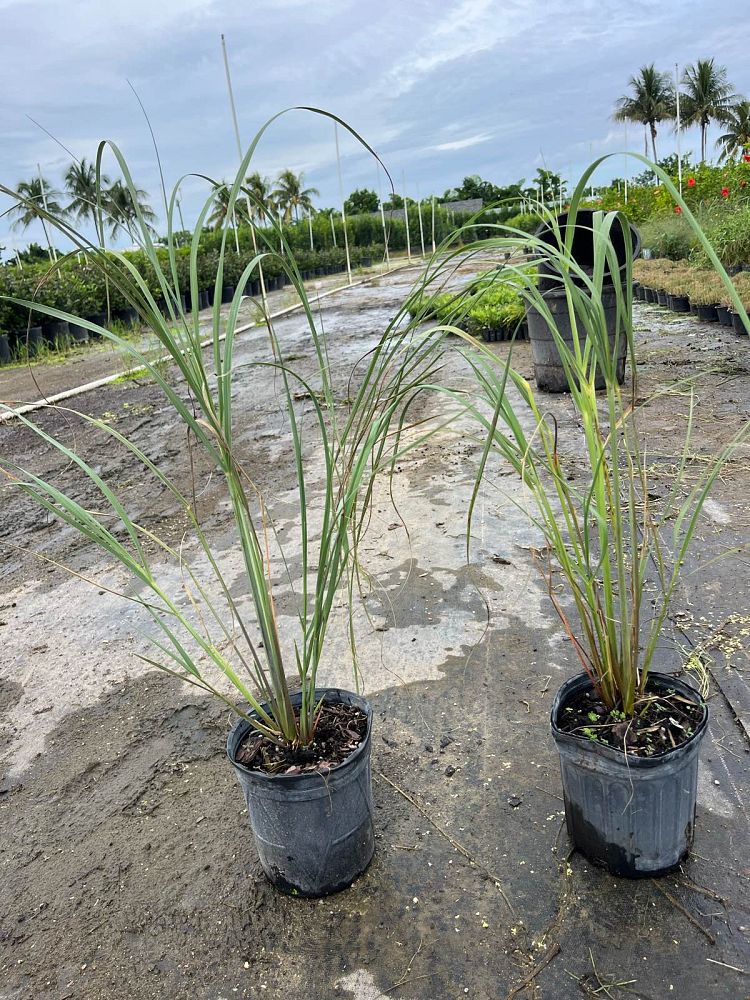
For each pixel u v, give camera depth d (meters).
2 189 0.95
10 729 2.25
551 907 1.46
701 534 2.80
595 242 1.10
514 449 1.34
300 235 28.91
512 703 2.06
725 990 1.27
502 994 1.31
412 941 1.43
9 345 11.51
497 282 1.25
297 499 3.82
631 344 1.23
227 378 1.27
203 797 1.89
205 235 17.27
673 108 34.44
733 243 8.45
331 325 10.41
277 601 2.80
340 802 1.46
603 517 1.37
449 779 1.82
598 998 1.29
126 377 7.98
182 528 3.67
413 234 30.48
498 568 2.78
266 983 1.39
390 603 2.63
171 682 2.39
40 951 1.51
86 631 2.79
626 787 1.37
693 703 1.47
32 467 5.05
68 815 1.88
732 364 5.24
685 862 1.51
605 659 1.48
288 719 1.53
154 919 1.55
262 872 1.63
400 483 3.80
